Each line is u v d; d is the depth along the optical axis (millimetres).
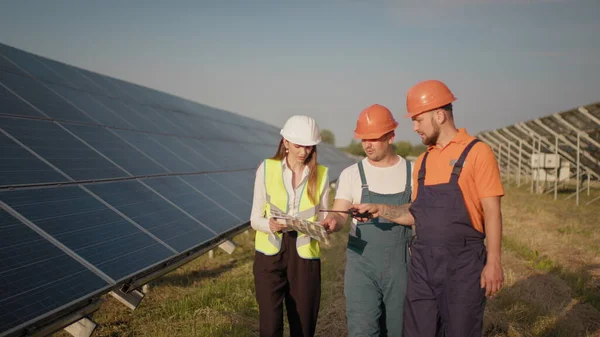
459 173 3066
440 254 3107
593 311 5832
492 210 2992
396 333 3684
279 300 3770
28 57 9391
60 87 8656
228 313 5469
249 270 7516
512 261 8391
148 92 13625
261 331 3740
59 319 3410
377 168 3779
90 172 5855
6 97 6590
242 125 18875
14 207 4145
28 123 6188
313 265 3820
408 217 3527
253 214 3869
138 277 4504
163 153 8555
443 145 3213
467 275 3076
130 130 8742
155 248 4914
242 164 11867
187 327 5012
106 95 10320
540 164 21656
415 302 3256
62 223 4344
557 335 5090
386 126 3617
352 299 3641
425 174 3275
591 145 19484
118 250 4469
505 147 28656
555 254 8953
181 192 7027
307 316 3812
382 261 3605
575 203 17891
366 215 3525
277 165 3844
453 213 3072
